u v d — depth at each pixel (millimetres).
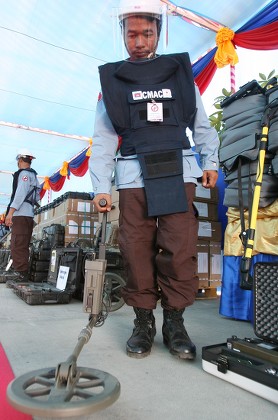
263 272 1193
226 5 3363
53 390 681
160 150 1328
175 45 4027
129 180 1365
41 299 2621
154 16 1371
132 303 1402
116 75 1368
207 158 1458
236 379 1033
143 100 1338
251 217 1294
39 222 6648
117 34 1454
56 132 6887
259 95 1993
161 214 1299
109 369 1158
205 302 2895
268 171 1887
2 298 2973
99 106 1495
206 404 909
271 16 3252
